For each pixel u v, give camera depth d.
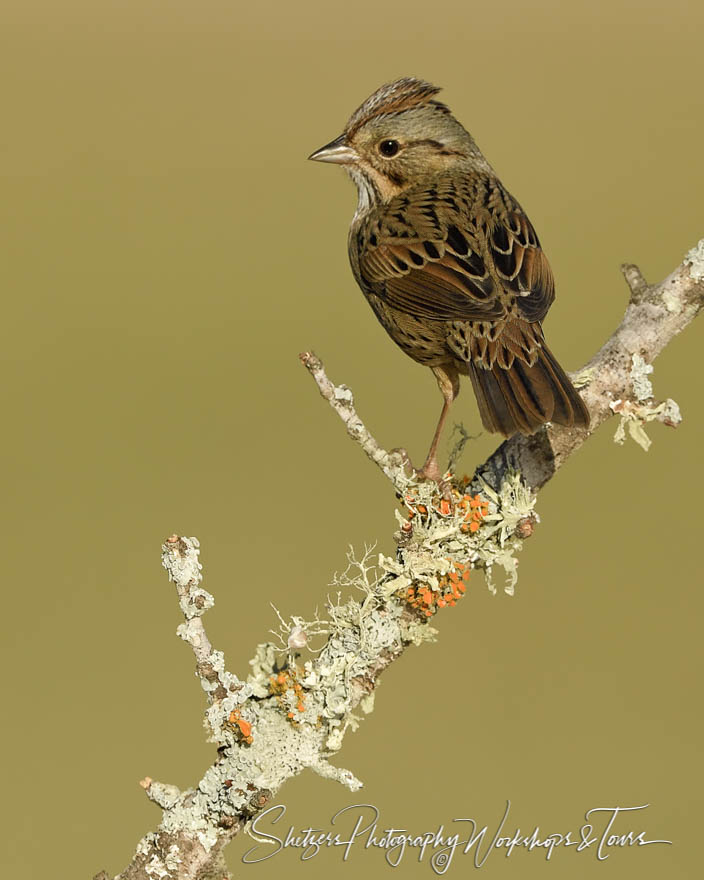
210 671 5.58
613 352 6.70
